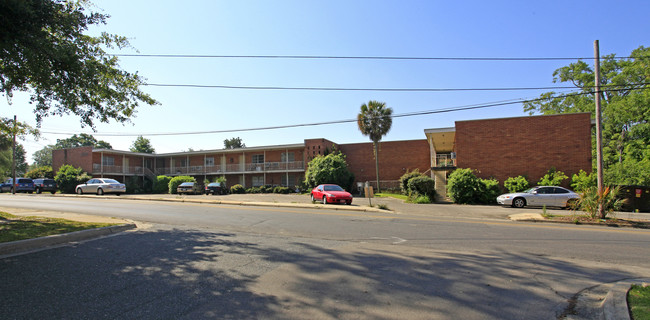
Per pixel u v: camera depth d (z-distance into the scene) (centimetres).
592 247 828
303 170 3897
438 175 2472
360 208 1802
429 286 505
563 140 2338
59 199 2362
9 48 716
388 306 427
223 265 599
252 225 1112
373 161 3894
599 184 1427
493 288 504
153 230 985
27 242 716
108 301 425
